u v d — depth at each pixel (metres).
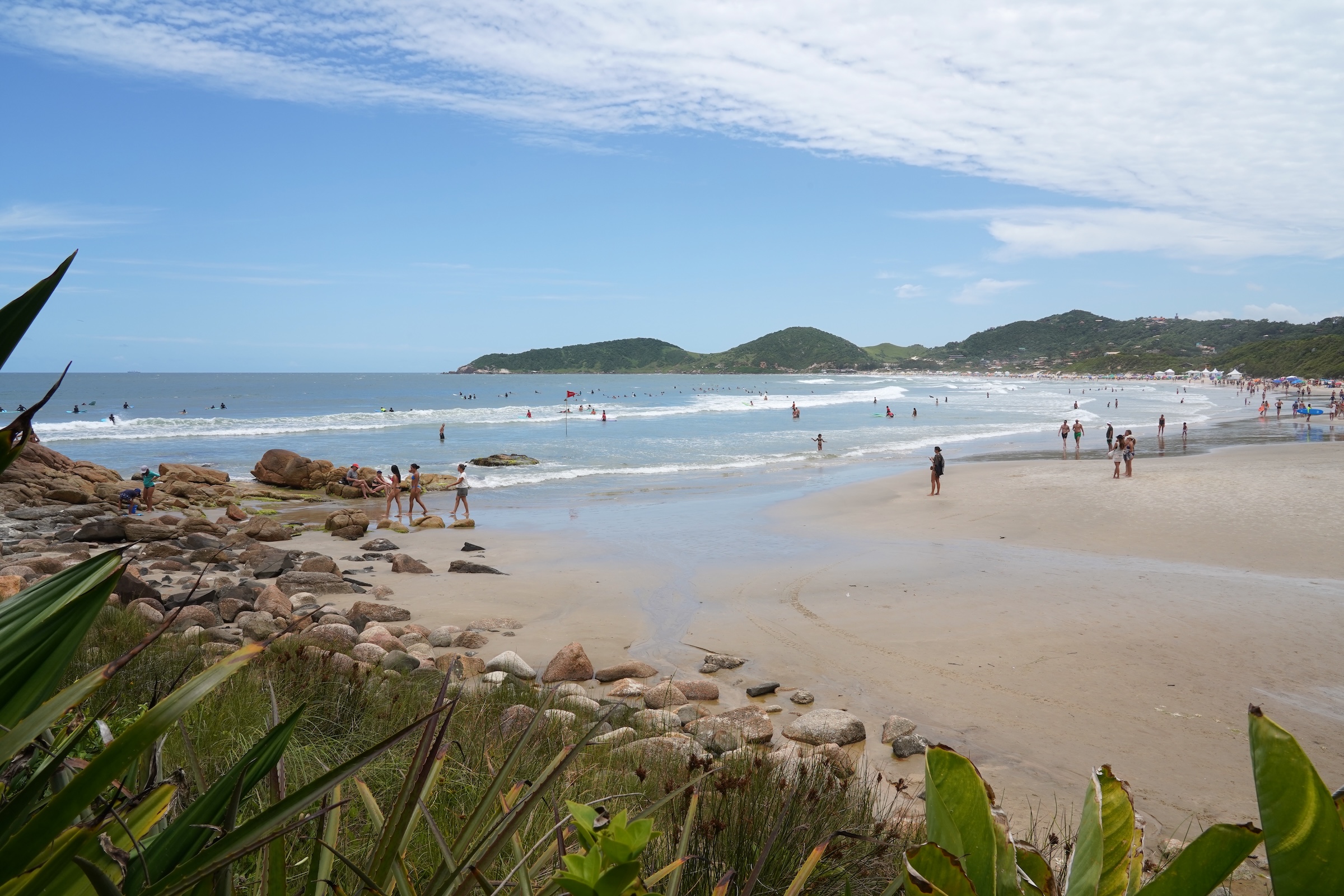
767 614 13.51
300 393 142.38
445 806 3.15
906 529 21.92
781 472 36.78
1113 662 10.70
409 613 13.11
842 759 6.89
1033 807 6.81
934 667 10.71
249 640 10.21
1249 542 18.72
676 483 33.09
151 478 25.91
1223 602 13.59
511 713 6.01
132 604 10.39
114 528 19.62
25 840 0.58
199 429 56.00
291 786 3.49
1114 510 23.38
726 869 2.93
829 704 9.52
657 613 13.70
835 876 3.14
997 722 8.86
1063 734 8.51
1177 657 10.85
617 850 0.79
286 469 30.98
